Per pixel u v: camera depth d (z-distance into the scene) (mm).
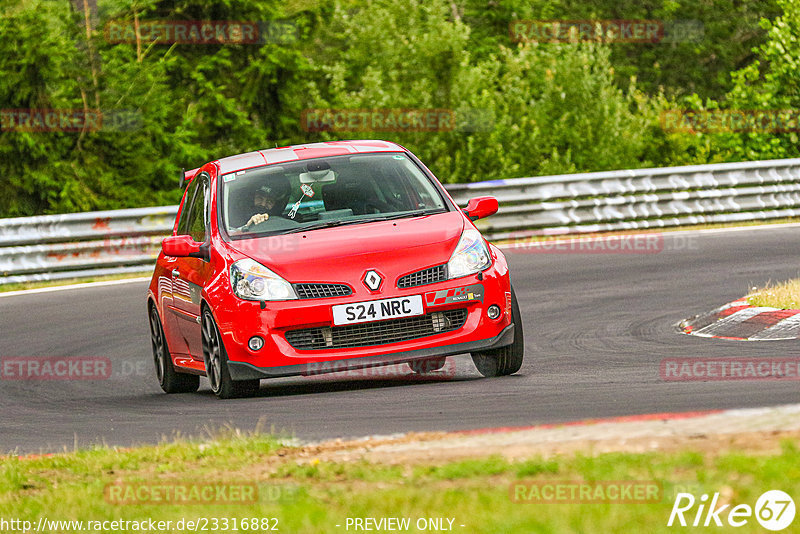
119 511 17359
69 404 32125
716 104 101312
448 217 29953
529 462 17016
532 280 51875
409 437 20844
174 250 29891
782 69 97438
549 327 39531
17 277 61625
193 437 24000
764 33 170500
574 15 162625
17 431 27953
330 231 29297
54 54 96875
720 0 172500
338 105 101500
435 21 96125
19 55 95500
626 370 29047
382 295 27531
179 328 32281
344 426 23438
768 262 51656
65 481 20625
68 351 41844
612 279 50281
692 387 25031
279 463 19953
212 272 29156
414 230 28969
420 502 15500
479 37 136375
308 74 114125
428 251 28219
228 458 20812
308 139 113000
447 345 27766
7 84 94562
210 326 29078
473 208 31094
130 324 46781
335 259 27984
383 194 30875
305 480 18109
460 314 28141
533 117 96812
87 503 18047
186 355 32375
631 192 72750
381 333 27719
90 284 59875
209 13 112000
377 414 24578
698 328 36094
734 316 35406
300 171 31625
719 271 50000
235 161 32969
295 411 26000
